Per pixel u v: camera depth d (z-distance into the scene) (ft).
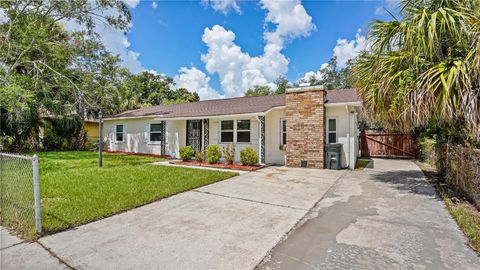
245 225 13.17
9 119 46.83
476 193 15.19
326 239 11.37
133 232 12.29
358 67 22.90
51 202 16.62
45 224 12.94
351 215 14.58
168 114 48.70
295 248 10.53
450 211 14.88
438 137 27.40
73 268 9.11
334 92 41.37
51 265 9.29
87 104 52.49
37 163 12.16
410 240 11.14
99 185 21.59
